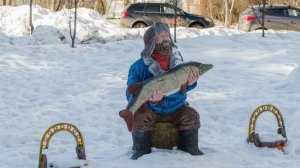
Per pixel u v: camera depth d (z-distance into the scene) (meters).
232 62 14.81
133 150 6.16
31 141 7.56
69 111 9.43
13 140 7.50
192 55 15.77
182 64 5.70
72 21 22.09
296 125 8.04
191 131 6.10
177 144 6.21
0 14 25.73
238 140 7.19
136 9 25.17
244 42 18.08
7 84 11.78
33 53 15.38
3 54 14.83
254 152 6.45
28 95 10.81
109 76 12.51
